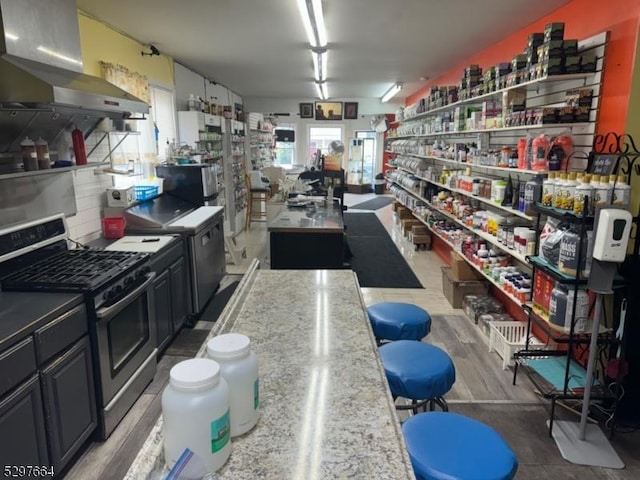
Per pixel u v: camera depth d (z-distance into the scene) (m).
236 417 0.95
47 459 1.97
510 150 3.57
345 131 14.21
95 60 3.90
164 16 3.85
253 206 9.43
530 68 3.10
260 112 12.59
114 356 2.52
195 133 5.99
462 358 3.41
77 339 2.20
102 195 3.77
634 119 2.56
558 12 3.50
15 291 2.25
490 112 3.93
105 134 3.78
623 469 2.24
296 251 4.23
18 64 2.25
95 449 2.38
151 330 3.03
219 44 5.03
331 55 5.75
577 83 3.02
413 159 7.88
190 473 0.76
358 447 0.93
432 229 6.11
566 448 2.37
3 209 2.52
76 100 2.31
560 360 2.84
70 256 2.80
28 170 2.46
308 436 0.97
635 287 2.40
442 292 4.97
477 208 4.68
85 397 2.27
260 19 3.97
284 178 8.37
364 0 3.43
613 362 2.53
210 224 4.51
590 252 2.32
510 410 2.73
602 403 2.61
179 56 5.80
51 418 1.98
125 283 2.56
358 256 6.58
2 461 1.70
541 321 2.80
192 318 4.06
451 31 4.36
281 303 1.81
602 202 2.29
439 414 1.37
